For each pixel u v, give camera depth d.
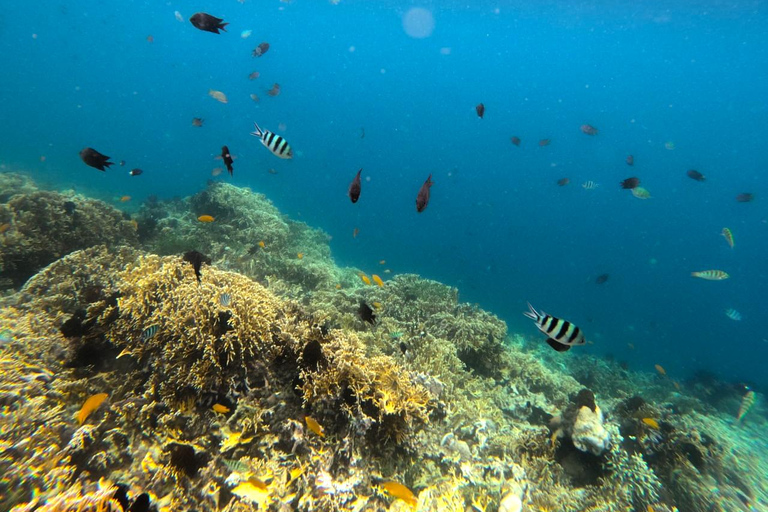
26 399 1.02
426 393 1.34
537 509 1.37
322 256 4.30
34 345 1.25
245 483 0.89
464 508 1.23
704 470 1.86
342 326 2.15
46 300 1.66
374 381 1.26
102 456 0.97
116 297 1.37
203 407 1.12
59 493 0.85
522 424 2.00
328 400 1.16
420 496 1.18
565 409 1.70
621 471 1.50
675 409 2.92
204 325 1.19
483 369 2.43
